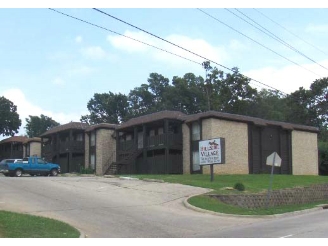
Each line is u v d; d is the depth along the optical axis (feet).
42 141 190.80
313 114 226.99
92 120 305.94
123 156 149.79
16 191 75.61
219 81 238.27
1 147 226.58
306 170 150.61
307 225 51.39
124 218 56.80
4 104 244.22
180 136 134.31
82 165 170.09
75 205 64.18
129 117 289.12
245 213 67.00
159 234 47.67
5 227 41.88
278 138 142.00
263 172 133.08
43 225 45.01
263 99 266.77
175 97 271.69
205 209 66.59
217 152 94.12
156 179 97.71
